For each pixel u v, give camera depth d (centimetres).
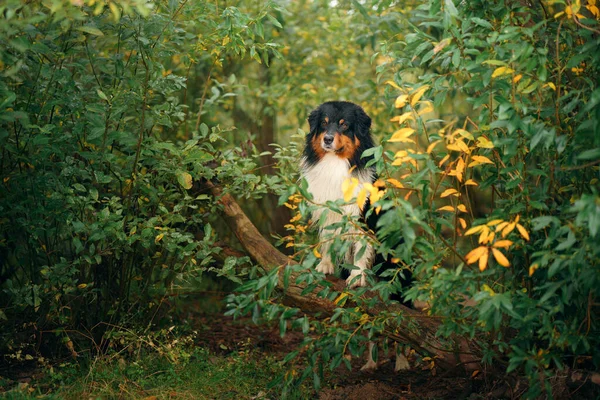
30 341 470
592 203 267
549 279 350
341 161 514
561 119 361
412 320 404
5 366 460
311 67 739
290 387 420
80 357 472
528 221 343
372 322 375
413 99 336
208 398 425
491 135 361
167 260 522
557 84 340
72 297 475
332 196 513
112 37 471
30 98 424
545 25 357
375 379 481
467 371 430
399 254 323
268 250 484
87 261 425
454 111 709
